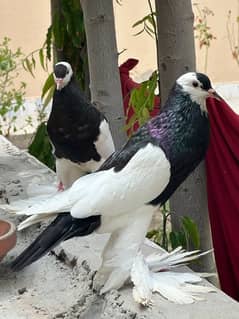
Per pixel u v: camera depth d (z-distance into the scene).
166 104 1.47
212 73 4.70
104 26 1.91
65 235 1.46
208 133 1.46
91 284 1.60
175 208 2.10
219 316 1.40
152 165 1.41
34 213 1.49
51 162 2.58
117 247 1.49
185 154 1.42
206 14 4.34
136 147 1.43
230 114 2.01
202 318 1.39
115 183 1.42
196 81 1.42
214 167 2.05
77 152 1.88
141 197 1.42
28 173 2.35
